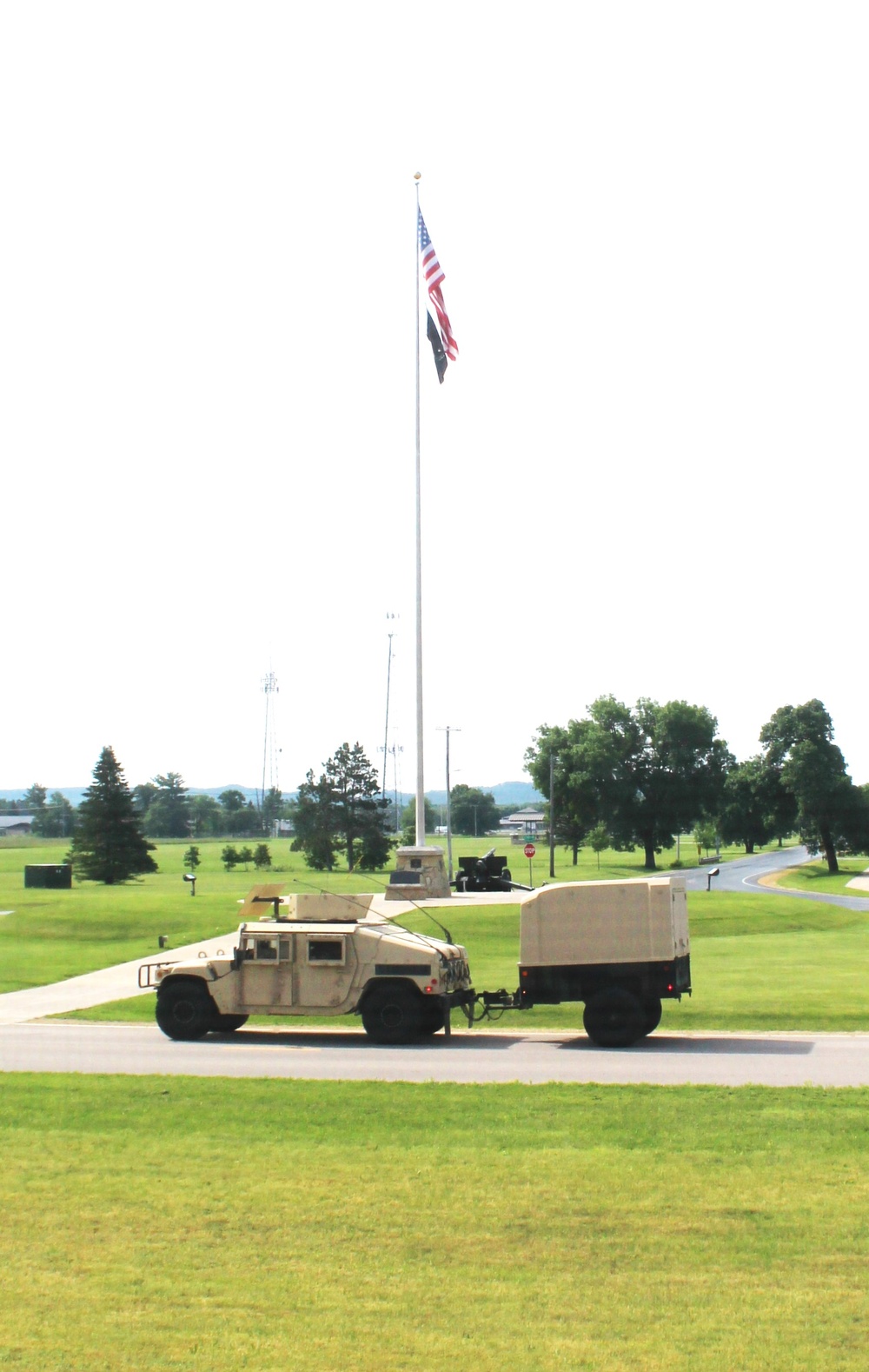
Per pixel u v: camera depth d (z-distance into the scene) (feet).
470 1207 34.81
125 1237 32.65
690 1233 32.55
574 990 67.00
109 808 265.13
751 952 112.88
